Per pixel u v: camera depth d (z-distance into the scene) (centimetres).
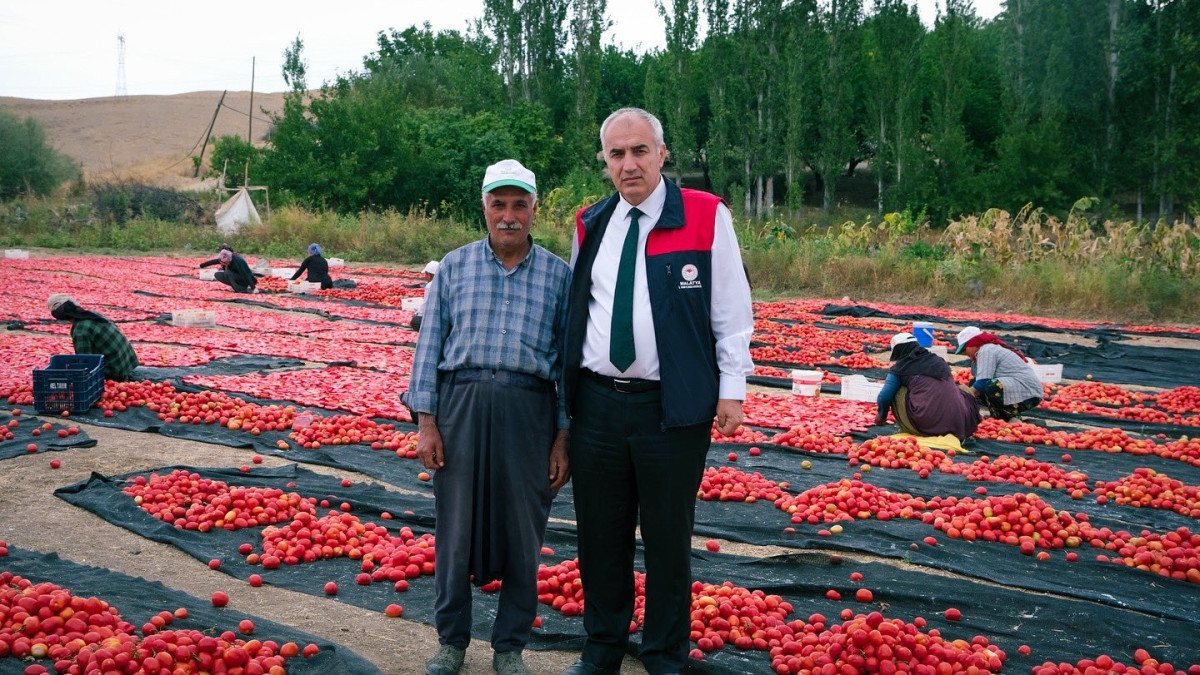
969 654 427
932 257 2523
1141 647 466
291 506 620
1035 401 1000
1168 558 568
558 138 4809
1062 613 501
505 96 5353
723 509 682
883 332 1812
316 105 4209
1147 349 1656
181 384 1027
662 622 401
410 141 4334
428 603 498
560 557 575
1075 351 1631
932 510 670
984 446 906
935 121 4803
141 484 665
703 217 380
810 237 2814
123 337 1011
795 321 1903
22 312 1592
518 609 412
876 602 519
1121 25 4384
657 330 377
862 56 5553
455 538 403
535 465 405
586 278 394
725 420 381
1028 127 4588
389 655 436
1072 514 674
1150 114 4306
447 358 408
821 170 4959
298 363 1250
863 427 948
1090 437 912
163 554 553
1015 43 4850
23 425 837
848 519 650
